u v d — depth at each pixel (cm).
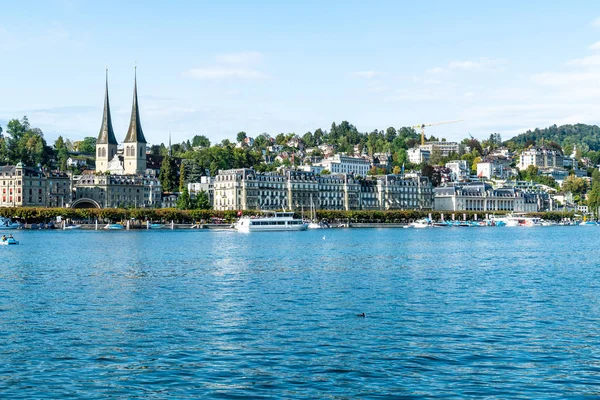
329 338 7425
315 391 5738
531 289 11025
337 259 16538
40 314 8819
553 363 6475
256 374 6162
